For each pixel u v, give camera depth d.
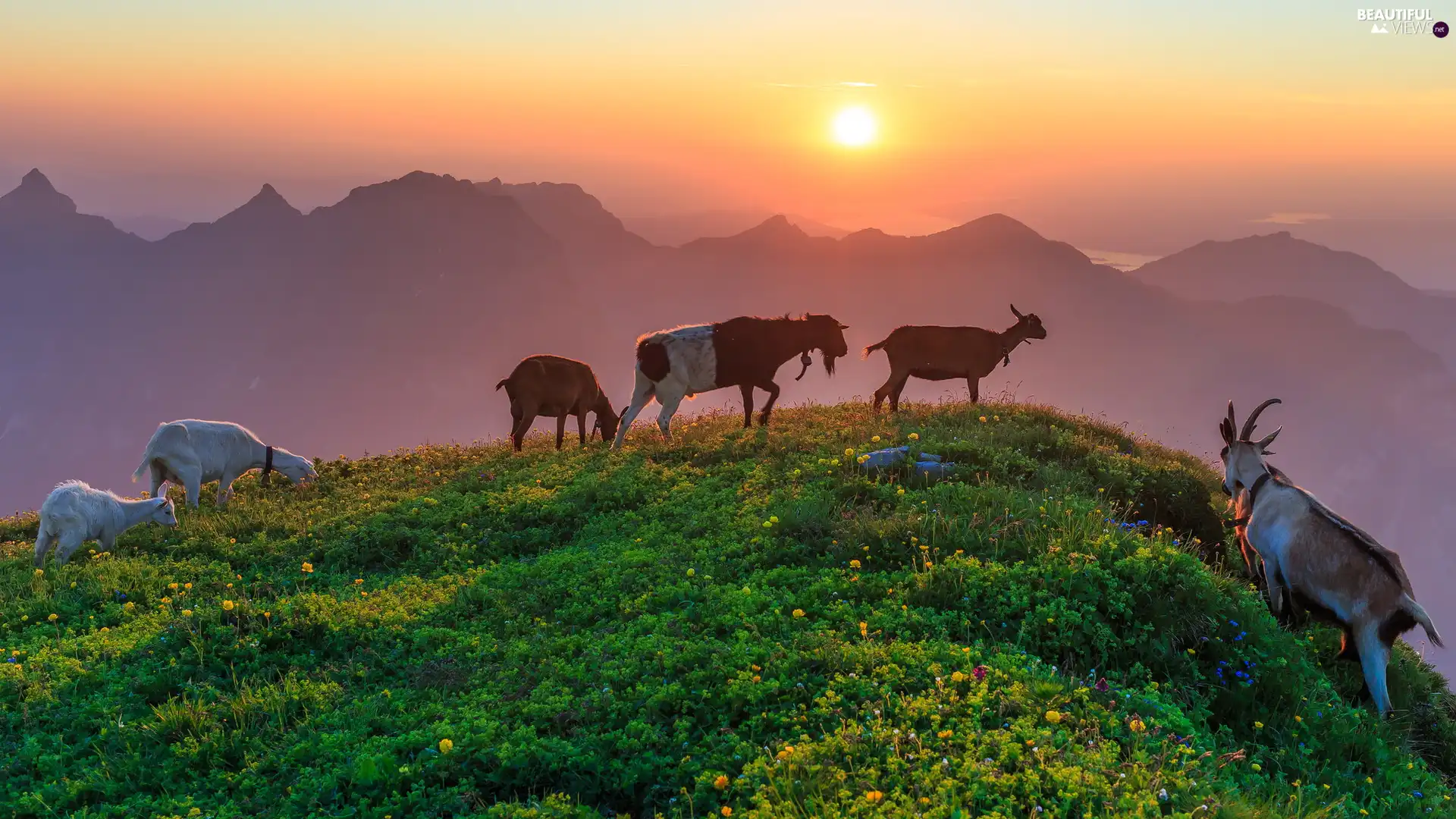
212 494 17.83
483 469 17.56
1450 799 7.53
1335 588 9.30
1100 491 12.46
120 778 7.05
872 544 10.00
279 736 7.53
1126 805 5.32
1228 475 10.91
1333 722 7.98
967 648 7.46
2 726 7.88
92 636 9.87
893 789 5.67
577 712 7.21
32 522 17.34
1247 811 5.66
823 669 7.30
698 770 6.30
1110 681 7.60
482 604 10.29
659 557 10.75
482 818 5.99
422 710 7.61
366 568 12.47
